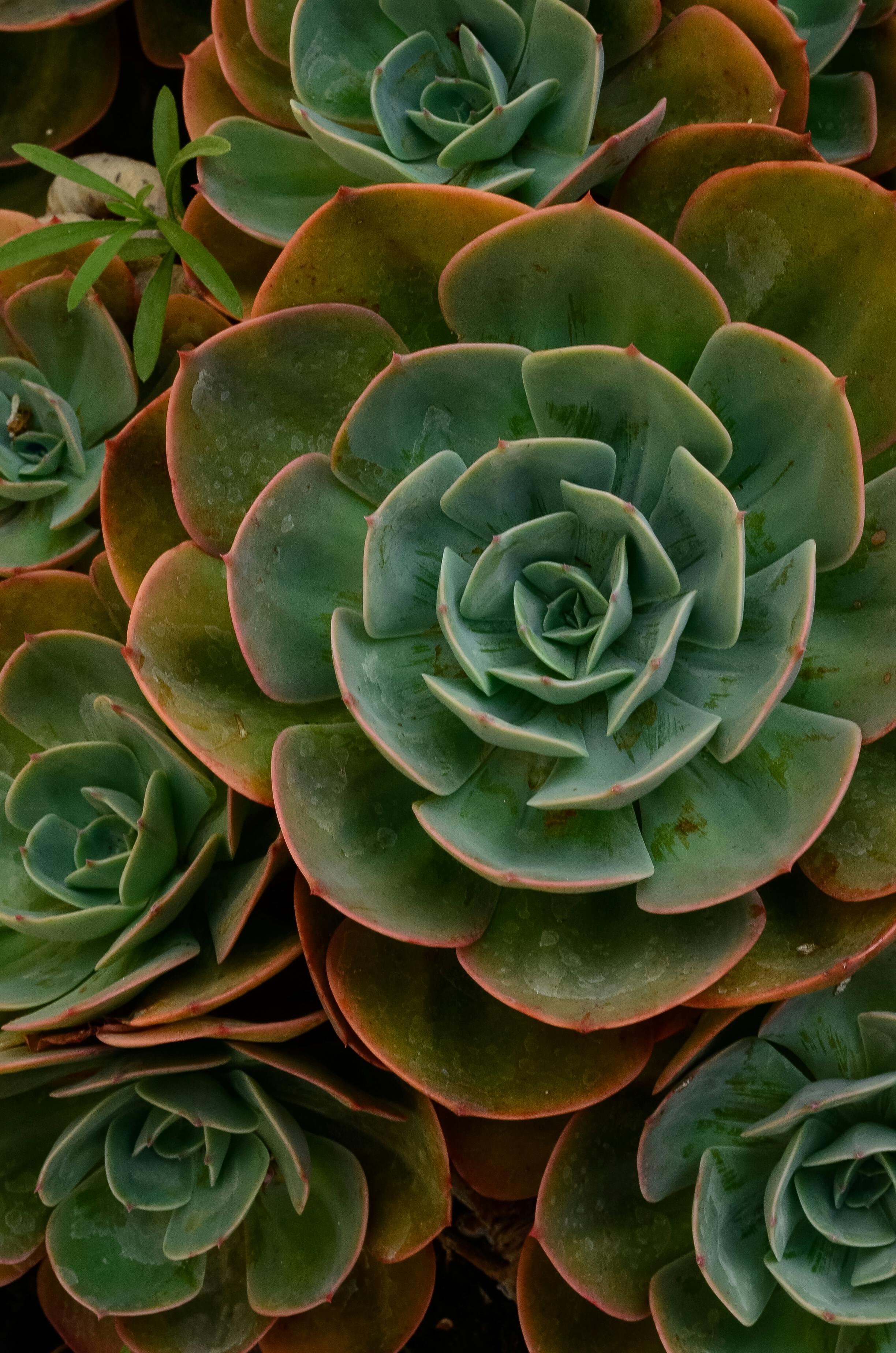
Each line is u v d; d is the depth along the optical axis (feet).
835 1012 3.13
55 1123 3.22
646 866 3.01
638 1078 3.18
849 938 3.03
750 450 3.10
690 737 3.01
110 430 3.44
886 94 3.46
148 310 3.31
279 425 3.19
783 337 3.04
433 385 3.12
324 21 3.33
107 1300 3.15
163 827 3.14
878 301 3.10
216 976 3.10
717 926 3.03
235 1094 3.16
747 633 3.09
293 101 3.30
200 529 3.16
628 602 3.08
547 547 3.11
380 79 3.30
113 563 3.20
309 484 3.13
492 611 3.13
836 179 3.08
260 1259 3.17
